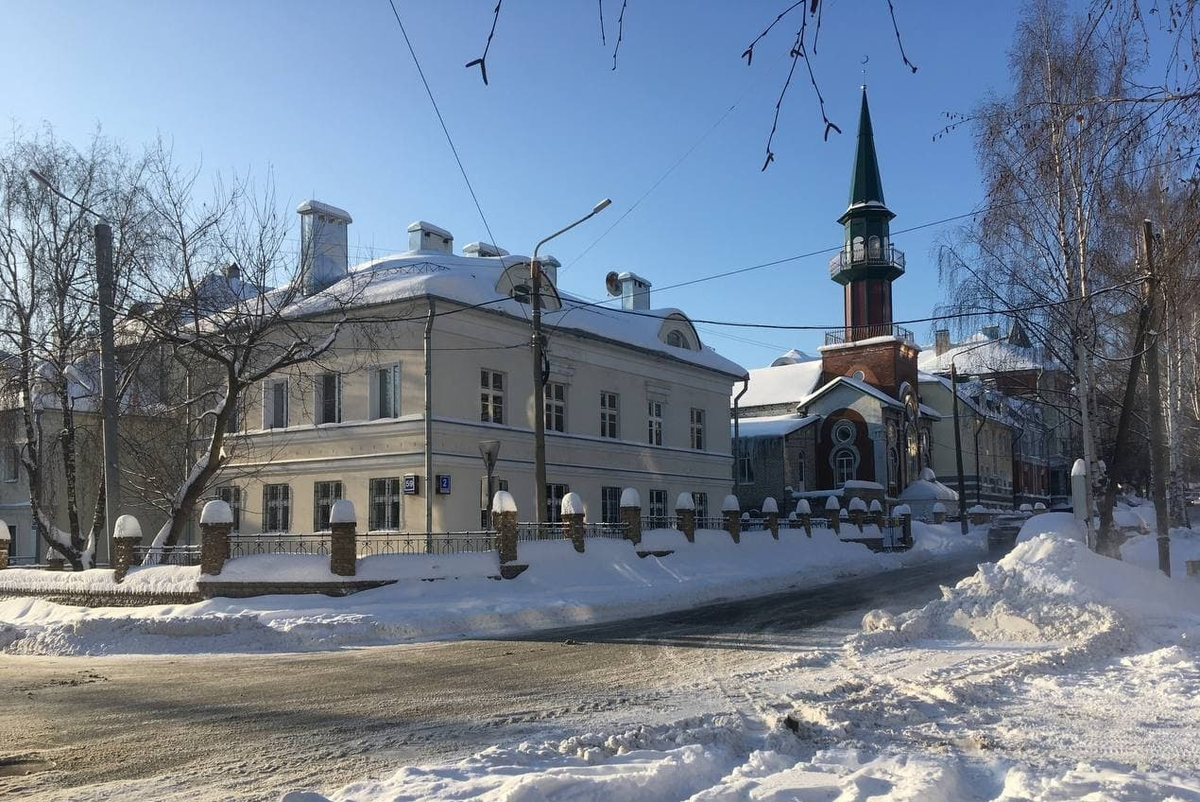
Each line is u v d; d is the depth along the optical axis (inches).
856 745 284.4
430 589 770.8
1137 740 298.0
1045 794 224.4
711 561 1075.3
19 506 1384.1
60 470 1206.9
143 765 291.7
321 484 1096.2
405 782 245.3
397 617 676.1
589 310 1327.5
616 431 1321.4
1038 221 1050.1
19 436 1205.7
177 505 866.1
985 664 464.8
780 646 557.6
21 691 451.2
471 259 1200.2
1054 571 628.4
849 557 1341.0
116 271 895.7
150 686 460.1
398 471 1026.1
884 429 2222.0
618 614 779.4
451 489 1026.7
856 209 2418.8
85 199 948.0
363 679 466.6
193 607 729.0
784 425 2253.9
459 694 413.7
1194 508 1754.4
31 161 944.9
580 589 836.0
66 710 394.0
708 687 418.3
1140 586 666.2
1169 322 717.9
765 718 325.4
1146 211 751.1
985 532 1813.5
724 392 1603.1
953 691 366.6
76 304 934.4
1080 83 850.1
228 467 1111.6
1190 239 337.4
